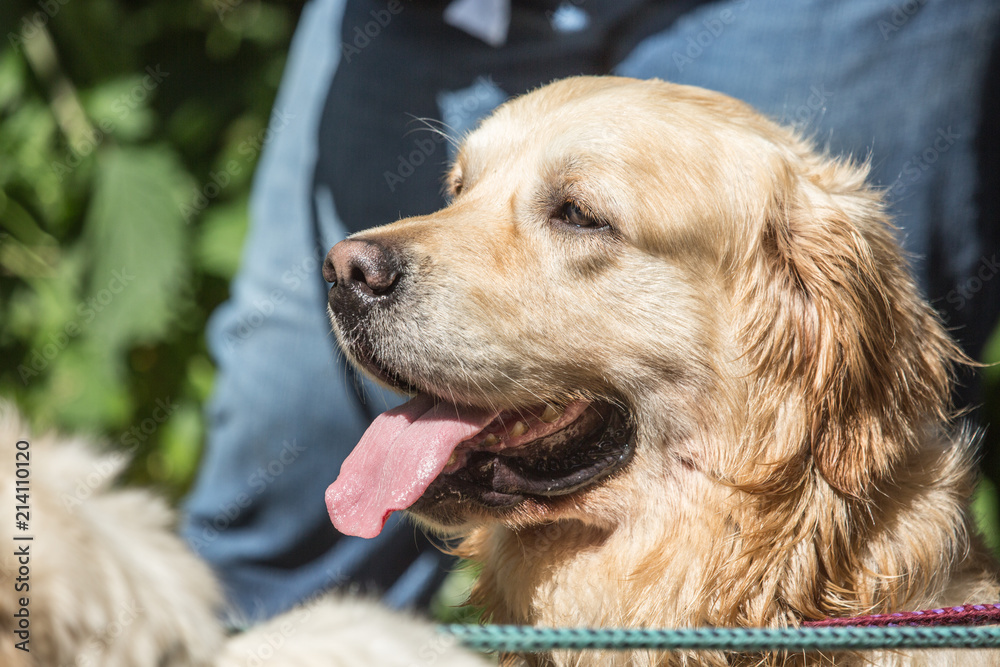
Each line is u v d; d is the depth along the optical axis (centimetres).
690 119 224
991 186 276
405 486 203
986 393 372
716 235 219
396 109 281
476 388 215
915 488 209
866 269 213
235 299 306
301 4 446
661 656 209
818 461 205
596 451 222
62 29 410
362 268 212
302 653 82
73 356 409
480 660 95
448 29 277
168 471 421
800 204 223
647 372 219
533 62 284
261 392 284
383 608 95
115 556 74
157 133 429
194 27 436
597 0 277
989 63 256
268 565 296
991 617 167
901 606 200
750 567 203
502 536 232
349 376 278
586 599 219
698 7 266
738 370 216
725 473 212
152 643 72
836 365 206
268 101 434
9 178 418
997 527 351
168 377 435
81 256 414
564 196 221
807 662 199
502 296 216
